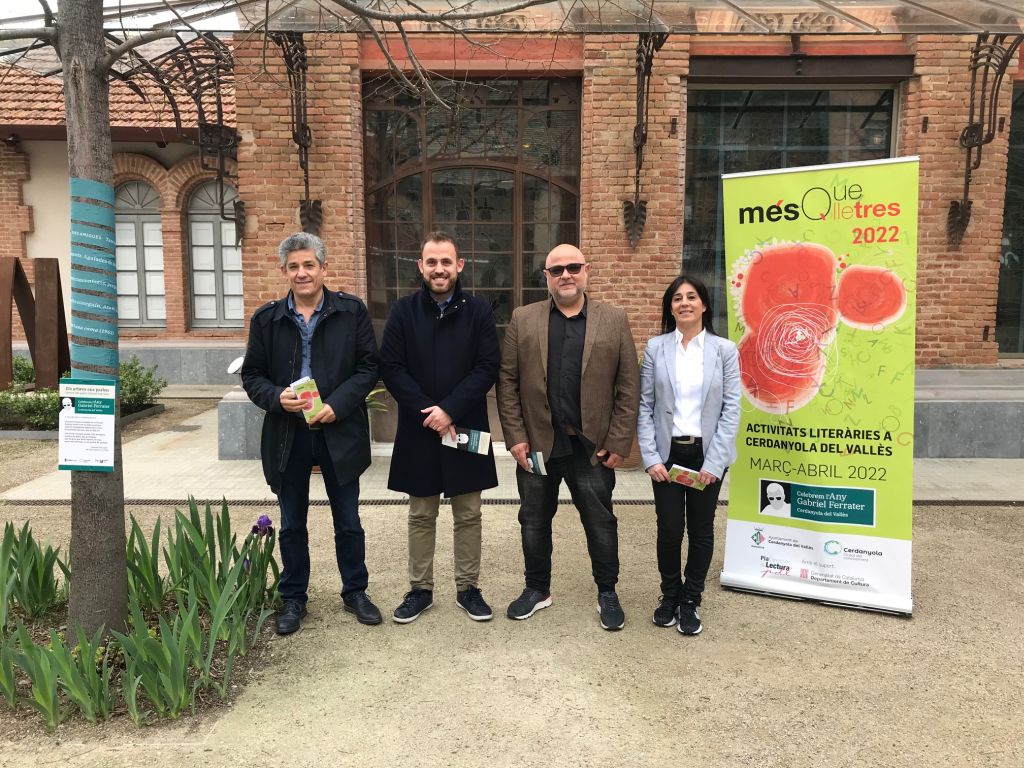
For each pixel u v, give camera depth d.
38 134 11.20
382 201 7.22
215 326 12.16
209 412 9.75
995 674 3.19
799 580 3.96
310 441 3.52
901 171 3.57
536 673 3.18
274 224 6.83
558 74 6.94
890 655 3.36
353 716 2.85
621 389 3.58
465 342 3.56
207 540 3.59
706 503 3.51
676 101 6.77
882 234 3.64
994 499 5.76
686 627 3.53
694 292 3.51
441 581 4.21
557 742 2.69
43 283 8.91
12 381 9.21
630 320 7.00
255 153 6.75
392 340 3.58
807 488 3.92
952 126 6.84
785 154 7.27
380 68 6.77
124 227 12.05
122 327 12.21
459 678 3.14
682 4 5.63
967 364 7.13
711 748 2.66
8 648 2.77
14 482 6.40
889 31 5.93
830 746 2.67
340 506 3.63
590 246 6.93
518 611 3.70
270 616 3.69
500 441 7.44
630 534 5.05
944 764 2.57
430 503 3.65
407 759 2.59
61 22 2.85
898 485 3.74
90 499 3.08
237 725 2.78
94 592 3.11
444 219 7.26
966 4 5.62
